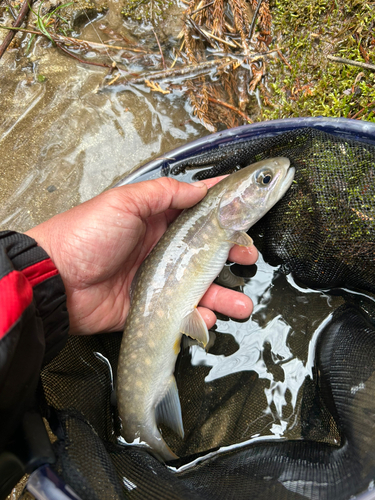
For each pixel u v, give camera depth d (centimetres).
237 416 24
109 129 32
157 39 33
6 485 16
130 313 23
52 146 32
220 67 32
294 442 22
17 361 16
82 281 23
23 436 16
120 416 23
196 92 32
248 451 22
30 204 31
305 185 23
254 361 25
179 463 22
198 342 25
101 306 24
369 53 29
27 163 32
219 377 25
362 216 21
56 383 21
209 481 20
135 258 26
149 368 22
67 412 19
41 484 15
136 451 22
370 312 25
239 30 32
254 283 26
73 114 33
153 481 19
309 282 25
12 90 33
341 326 23
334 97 29
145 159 31
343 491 17
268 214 25
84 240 22
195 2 33
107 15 34
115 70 33
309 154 22
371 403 20
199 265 24
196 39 33
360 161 21
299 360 24
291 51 32
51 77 33
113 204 22
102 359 25
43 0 35
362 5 30
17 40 34
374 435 19
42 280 18
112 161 31
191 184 23
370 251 22
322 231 22
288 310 25
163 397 23
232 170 26
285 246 25
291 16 32
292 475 19
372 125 22
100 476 17
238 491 18
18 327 15
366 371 21
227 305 25
